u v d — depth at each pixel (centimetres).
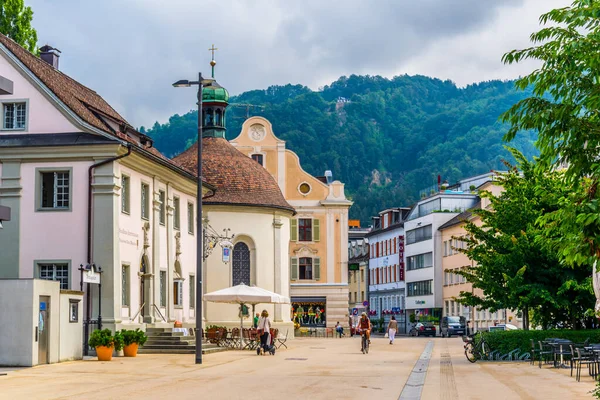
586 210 1326
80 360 3316
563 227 1380
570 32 1380
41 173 3744
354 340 6519
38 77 3766
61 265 3703
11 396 2008
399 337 8388
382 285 11875
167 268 4422
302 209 8106
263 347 3994
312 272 8075
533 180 3469
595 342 3356
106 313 3641
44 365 3042
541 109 1358
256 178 6062
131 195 3922
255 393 2123
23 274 3700
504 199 3594
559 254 1443
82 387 2248
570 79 1345
